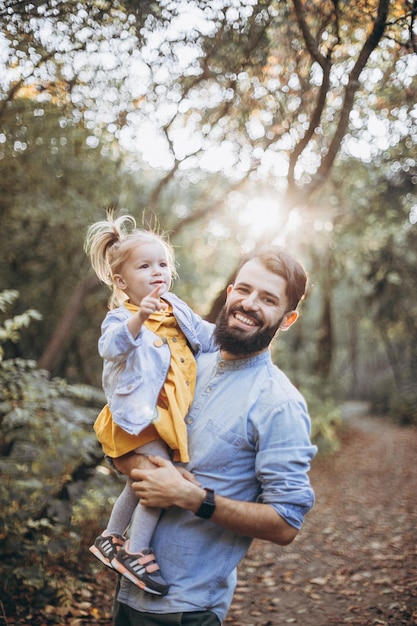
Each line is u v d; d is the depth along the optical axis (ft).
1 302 19.53
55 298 36.32
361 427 76.95
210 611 7.45
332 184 36.73
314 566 23.18
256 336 7.43
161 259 8.32
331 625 17.33
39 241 33.47
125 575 7.40
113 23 16.65
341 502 34.81
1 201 29.37
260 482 7.43
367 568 22.50
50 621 15.71
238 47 18.60
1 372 18.86
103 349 7.54
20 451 18.99
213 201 35.01
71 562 17.95
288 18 17.76
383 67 19.30
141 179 35.35
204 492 7.07
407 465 47.26
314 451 7.36
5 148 25.98
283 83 20.90
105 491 18.81
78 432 18.24
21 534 16.38
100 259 8.70
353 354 104.53
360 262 55.16
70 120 24.04
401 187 35.53
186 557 7.41
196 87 21.16
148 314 7.32
